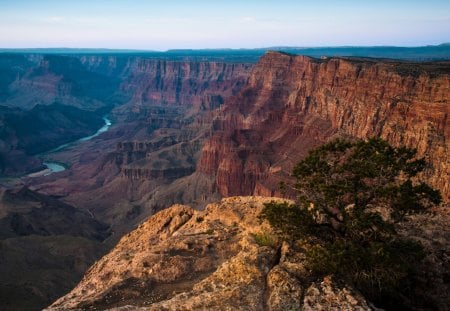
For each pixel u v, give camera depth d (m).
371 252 19.83
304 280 20.69
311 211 23.14
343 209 22.45
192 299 19.94
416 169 23.19
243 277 21.30
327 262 20.02
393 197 22.09
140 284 24.56
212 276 22.25
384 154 22.53
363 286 20.70
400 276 20.03
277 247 23.70
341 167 22.89
